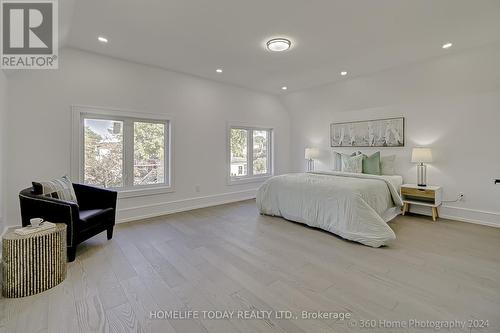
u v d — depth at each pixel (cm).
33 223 193
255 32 271
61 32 259
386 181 350
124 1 216
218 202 479
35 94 292
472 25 254
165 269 218
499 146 335
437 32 269
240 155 532
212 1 215
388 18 241
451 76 348
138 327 146
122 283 195
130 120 375
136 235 303
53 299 174
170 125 409
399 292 182
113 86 349
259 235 304
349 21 247
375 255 245
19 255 175
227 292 183
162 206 402
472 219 358
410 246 268
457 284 192
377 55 333
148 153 396
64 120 312
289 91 541
